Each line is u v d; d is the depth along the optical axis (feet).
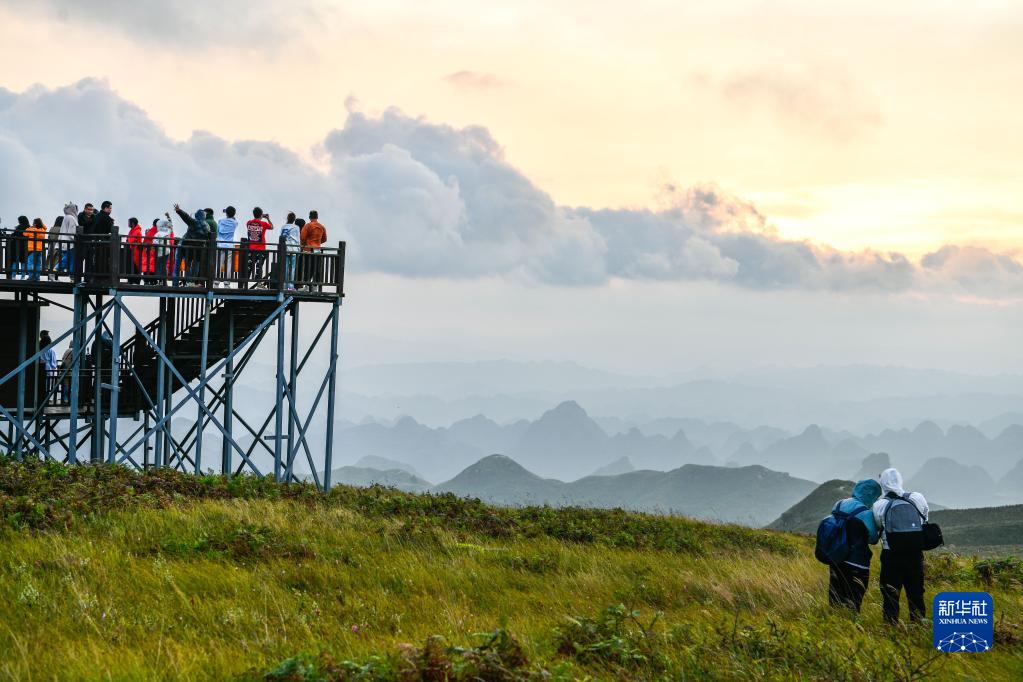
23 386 164.66
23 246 159.63
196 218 167.32
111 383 168.96
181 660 53.42
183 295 166.30
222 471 174.40
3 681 49.16
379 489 170.09
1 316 169.07
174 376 193.16
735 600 86.12
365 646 58.65
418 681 48.19
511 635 56.54
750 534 168.35
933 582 107.55
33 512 99.40
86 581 74.18
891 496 76.38
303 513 119.34
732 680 53.98
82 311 164.76
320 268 180.24
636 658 56.80
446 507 143.13
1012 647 65.62
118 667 51.67
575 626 63.72
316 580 82.74
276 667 50.29
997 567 119.96
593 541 127.65
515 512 149.69
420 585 83.87
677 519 181.88
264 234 173.58
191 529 98.84
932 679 56.18
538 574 96.53
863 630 68.03
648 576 97.45
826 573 104.37
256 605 70.85
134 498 115.65
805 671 56.08
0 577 73.00
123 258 161.99
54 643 57.16
